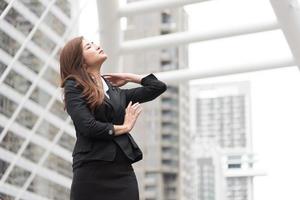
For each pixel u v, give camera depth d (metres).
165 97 72.06
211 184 80.31
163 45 14.16
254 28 13.53
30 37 12.94
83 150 4.41
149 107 71.31
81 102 4.41
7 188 14.05
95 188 4.38
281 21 12.84
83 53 4.61
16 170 14.37
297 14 12.68
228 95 97.69
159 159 70.38
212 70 14.52
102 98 4.49
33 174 15.02
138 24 65.81
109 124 4.41
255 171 76.88
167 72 14.98
